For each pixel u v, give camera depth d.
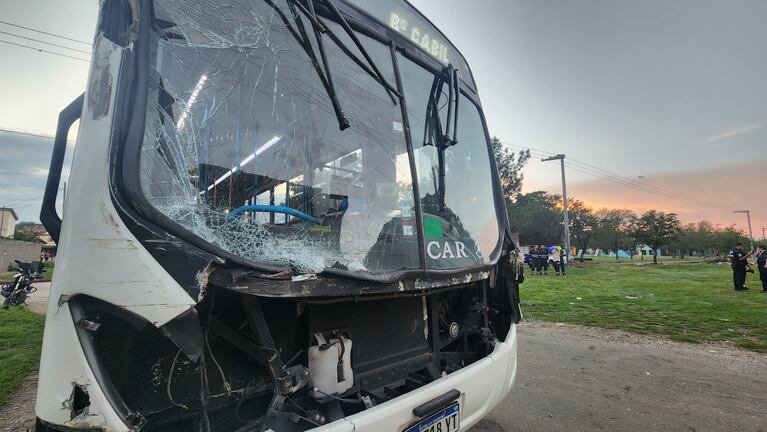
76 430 1.24
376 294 2.01
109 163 1.34
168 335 1.26
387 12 2.54
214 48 1.77
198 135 1.66
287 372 1.58
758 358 5.42
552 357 5.64
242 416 1.72
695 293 11.73
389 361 2.15
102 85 1.43
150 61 1.52
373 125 2.29
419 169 2.57
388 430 1.66
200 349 1.28
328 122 2.11
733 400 4.03
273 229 1.76
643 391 4.30
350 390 1.91
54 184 1.77
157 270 1.28
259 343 1.56
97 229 1.31
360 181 2.19
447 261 2.34
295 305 1.86
